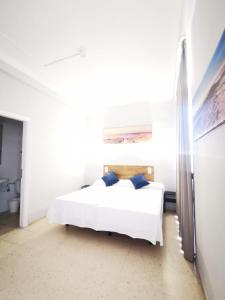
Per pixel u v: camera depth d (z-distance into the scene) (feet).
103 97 13.00
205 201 4.52
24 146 9.43
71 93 12.24
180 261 6.27
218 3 3.17
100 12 5.52
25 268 5.82
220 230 3.35
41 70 9.21
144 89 11.57
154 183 12.19
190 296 4.71
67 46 7.24
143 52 7.59
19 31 6.40
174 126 12.76
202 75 4.42
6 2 5.23
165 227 9.36
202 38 4.34
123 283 5.18
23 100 9.34
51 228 9.02
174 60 8.18
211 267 3.99
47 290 4.89
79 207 8.21
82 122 15.15
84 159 15.38
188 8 5.19
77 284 5.13
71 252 6.78
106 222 7.55
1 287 5.00
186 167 6.48
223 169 3.15
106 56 7.93
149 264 6.08
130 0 5.11
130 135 14.06
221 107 2.90
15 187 12.71
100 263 6.12
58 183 12.05
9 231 8.68
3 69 8.11
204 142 4.50
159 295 4.75
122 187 12.26
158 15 5.61
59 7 5.36
